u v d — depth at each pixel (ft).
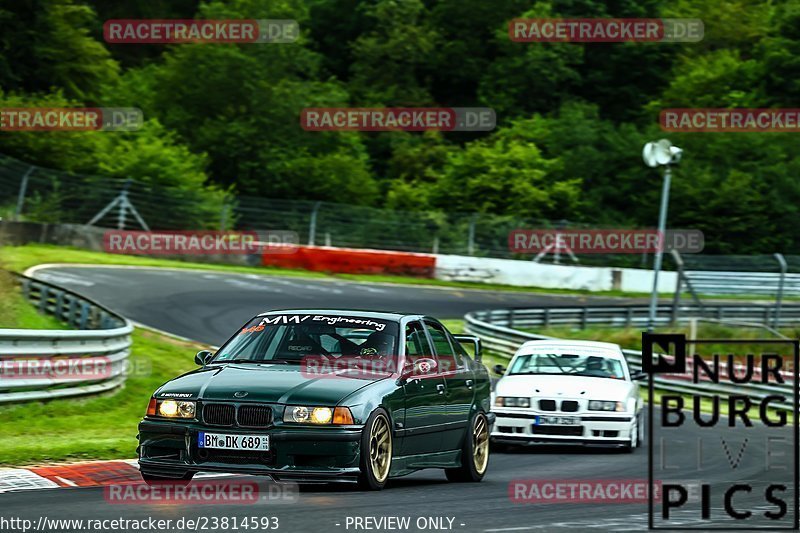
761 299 477.77
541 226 556.51
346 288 417.49
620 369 182.29
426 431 110.42
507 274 498.69
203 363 110.73
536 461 155.02
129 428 168.96
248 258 461.78
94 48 651.25
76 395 181.06
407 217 534.37
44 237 422.82
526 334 313.94
